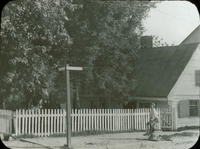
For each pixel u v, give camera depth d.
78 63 13.18
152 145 10.24
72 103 13.66
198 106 17.19
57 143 10.47
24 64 12.03
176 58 17.67
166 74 16.92
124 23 13.69
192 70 17.38
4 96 12.57
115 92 14.09
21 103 13.23
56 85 13.32
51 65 13.09
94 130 13.48
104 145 10.08
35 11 11.45
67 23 13.27
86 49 13.11
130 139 11.28
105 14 13.17
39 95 13.16
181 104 16.78
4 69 11.86
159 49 17.39
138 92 14.90
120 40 13.73
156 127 11.66
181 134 12.61
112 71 13.78
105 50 13.49
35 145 10.15
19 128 12.65
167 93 16.17
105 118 14.15
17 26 11.51
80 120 13.64
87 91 13.61
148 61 16.27
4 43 11.43
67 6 12.52
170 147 10.09
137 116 15.05
